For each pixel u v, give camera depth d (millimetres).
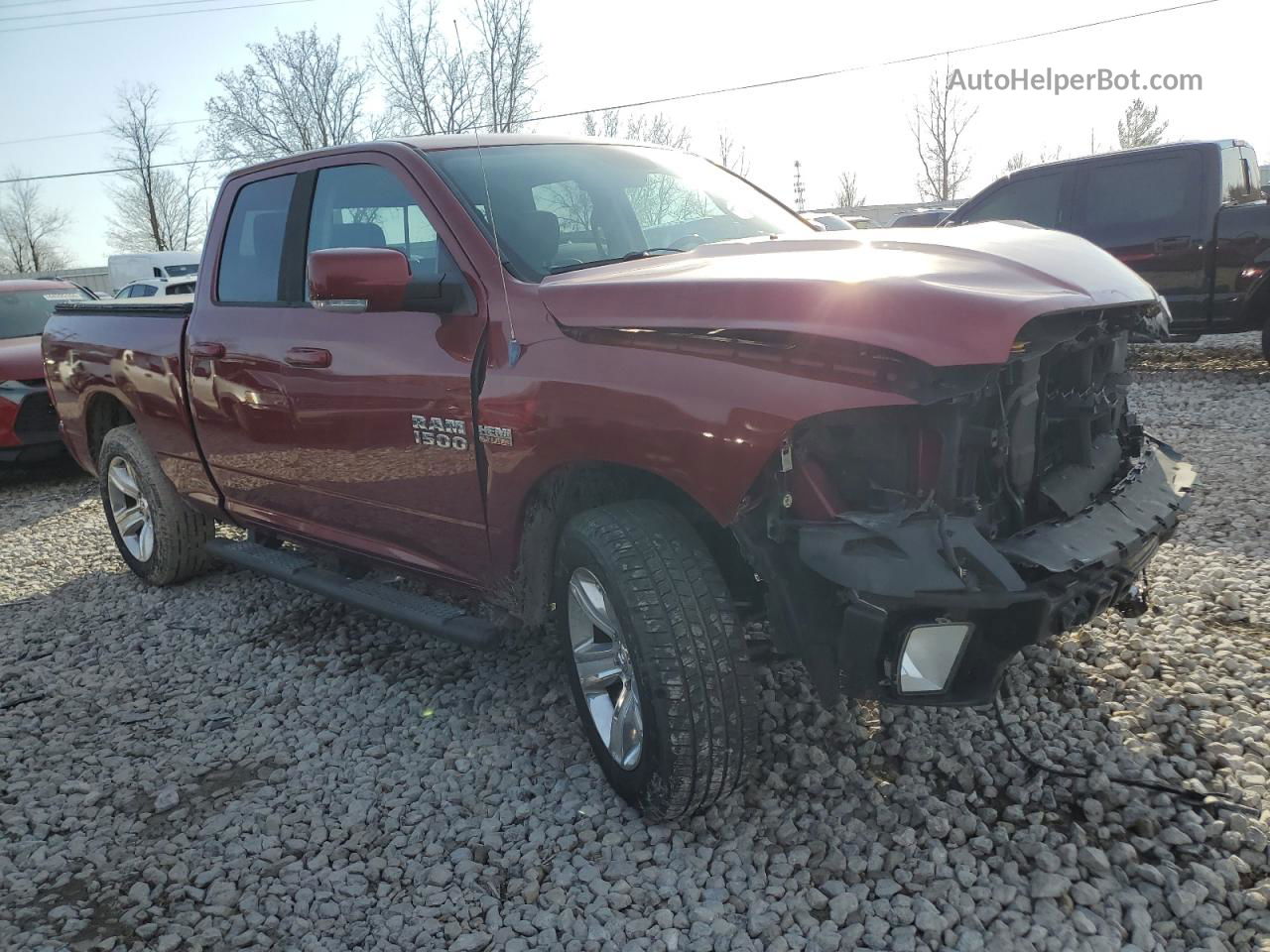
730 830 2701
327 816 2980
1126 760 2859
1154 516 2814
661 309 2543
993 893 2379
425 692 3744
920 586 2193
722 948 2287
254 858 2799
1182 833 2518
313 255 2881
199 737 3566
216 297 4234
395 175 3426
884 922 2309
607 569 2572
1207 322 9000
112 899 2670
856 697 2346
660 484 2789
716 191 3902
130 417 5391
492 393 2893
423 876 2646
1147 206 9172
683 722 2484
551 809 2902
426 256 3268
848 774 2900
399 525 3494
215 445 4312
